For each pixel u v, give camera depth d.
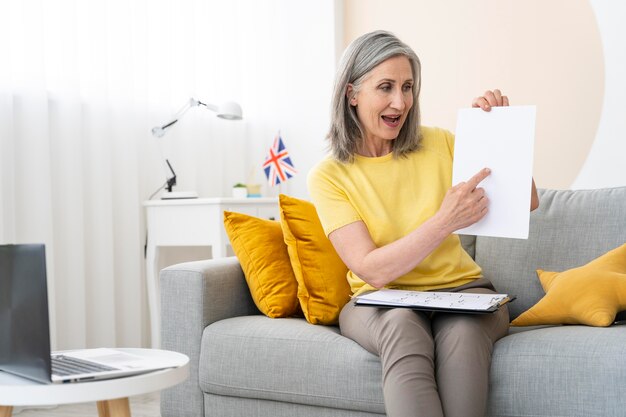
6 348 1.26
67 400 1.13
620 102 3.07
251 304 2.16
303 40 3.91
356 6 3.90
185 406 1.97
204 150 3.55
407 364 1.41
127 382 1.17
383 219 1.77
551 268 1.97
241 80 3.75
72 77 2.91
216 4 3.62
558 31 3.32
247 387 1.84
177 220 3.07
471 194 1.61
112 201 3.11
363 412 1.69
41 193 2.76
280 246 2.08
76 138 2.92
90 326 3.00
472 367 1.43
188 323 1.96
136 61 3.22
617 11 3.07
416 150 1.84
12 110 2.69
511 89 3.46
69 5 2.90
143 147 3.26
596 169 3.13
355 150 1.86
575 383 1.46
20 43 2.74
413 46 3.74
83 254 2.93
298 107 3.93
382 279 1.65
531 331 1.65
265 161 3.52
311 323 1.94
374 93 1.76
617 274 1.71
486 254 2.07
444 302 1.54
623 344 1.46
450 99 3.64
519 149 1.62
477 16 3.55
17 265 1.21
